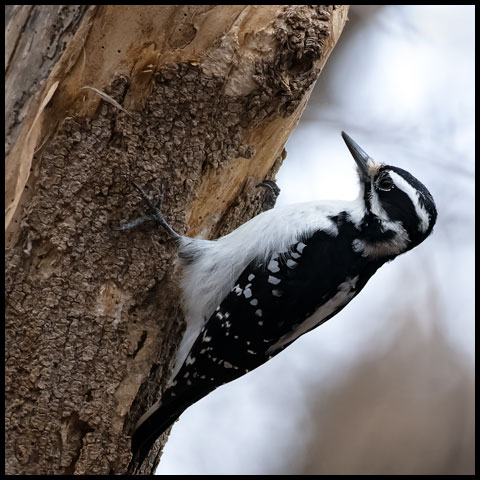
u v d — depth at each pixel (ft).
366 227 30.96
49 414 26.11
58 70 25.94
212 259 29.96
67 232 26.68
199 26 27.81
